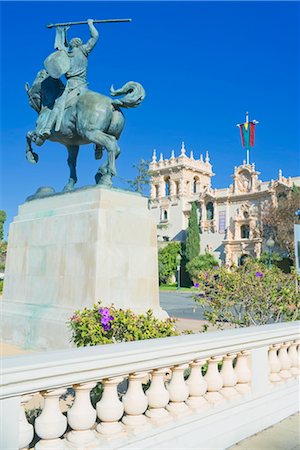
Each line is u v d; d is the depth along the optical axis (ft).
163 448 11.74
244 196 202.08
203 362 13.96
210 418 13.71
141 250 31.35
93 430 11.46
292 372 18.84
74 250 30.42
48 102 35.63
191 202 225.97
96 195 30.60
